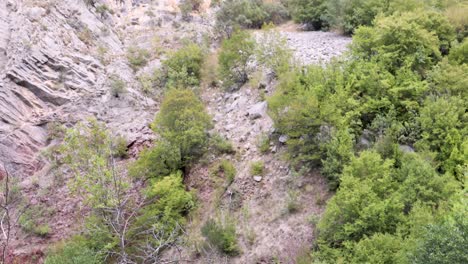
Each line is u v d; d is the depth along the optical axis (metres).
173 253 11.80
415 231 7.64
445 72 11.71
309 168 11.83
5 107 15.52
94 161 11.68
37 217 13.66
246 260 10.84
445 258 6.26
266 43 16.84
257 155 13.46
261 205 11.97
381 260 7.55
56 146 15.66
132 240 11.47
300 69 14.56
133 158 15.53
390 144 10.33
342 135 10.61
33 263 12.55
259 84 16.14
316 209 10.90
